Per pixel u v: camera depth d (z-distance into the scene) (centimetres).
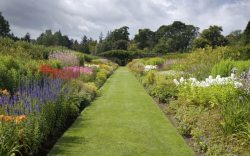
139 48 8031
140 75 2264
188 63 1452
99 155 556
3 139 445
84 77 1516
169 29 8088
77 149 580
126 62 5941
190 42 8038
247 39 3403
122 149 593
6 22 5228
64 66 1599
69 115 815
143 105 1083
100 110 969
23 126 502
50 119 624
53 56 1734
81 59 2141
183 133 693
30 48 1727
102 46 6944
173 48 7394
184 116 737
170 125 789
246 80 840
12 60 980
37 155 535
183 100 888
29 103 582
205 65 1327
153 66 2247
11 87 822
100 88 1606
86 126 754
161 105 1072
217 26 4709
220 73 1133
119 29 8700
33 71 1016
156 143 638
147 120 841
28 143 494
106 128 741
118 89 1574
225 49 1584
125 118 861
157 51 6450
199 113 715
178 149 603
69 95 855
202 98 789
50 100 656
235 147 520
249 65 1130
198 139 600
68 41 7706
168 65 2127
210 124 614
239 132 550
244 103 649
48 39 7088
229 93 725
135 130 732
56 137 650
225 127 574
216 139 564
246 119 582
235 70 1081
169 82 1145
